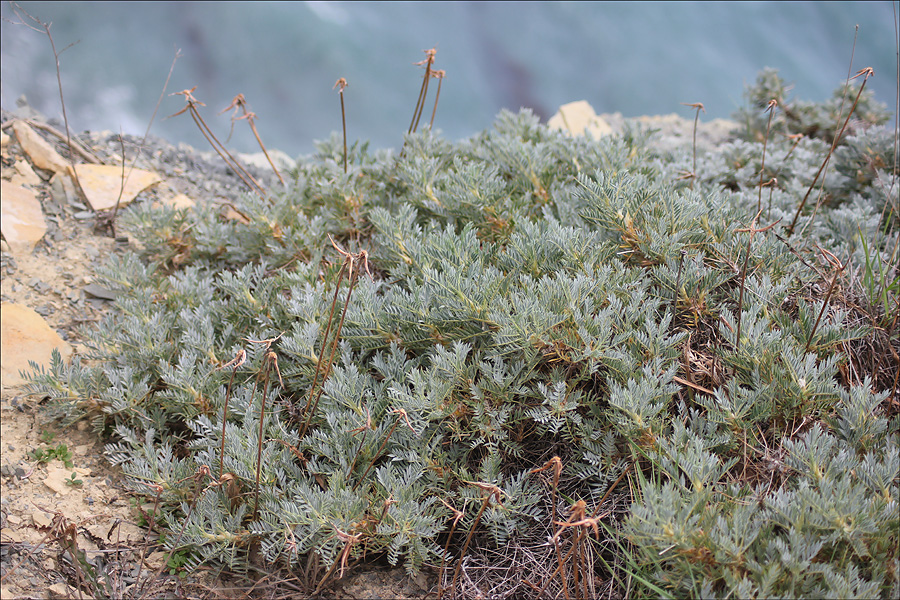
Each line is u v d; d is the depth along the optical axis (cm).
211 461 259
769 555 200
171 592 242
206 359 292
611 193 289
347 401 255
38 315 349
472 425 253
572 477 251
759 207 337
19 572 240
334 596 239
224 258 377
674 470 218
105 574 242
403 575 244
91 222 419
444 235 291
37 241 392
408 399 241
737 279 280
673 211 284
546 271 287
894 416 257
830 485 204
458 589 234
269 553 238
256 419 271
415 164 375
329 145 441
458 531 252
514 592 232
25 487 271
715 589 206
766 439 244
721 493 216
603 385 263
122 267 345
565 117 680
